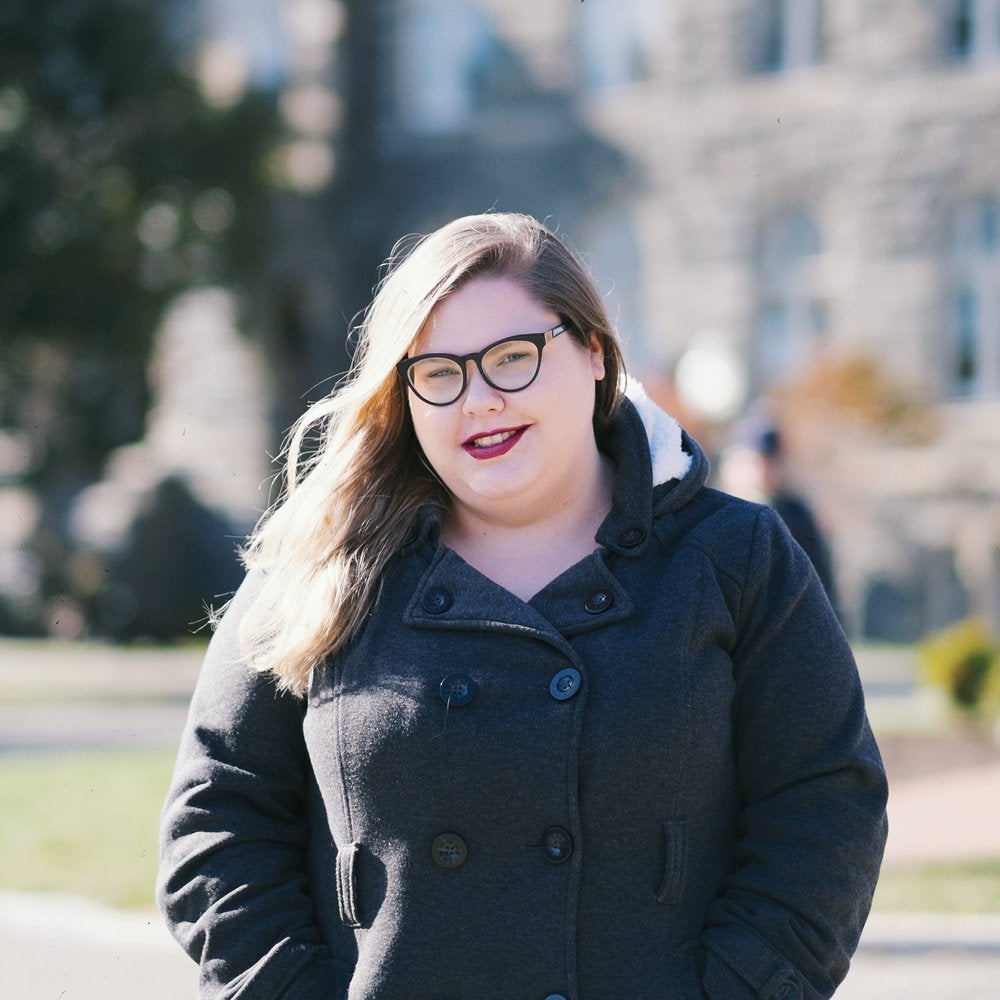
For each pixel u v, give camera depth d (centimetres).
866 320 2834
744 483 996
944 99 2792
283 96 2998
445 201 3178
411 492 322
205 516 3091
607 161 3050
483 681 292
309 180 3206
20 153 2658
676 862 287
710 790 294
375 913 291
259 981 293
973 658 1395
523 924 284
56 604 2844
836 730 302
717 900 295
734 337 2941
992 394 2756
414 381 307
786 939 288
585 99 3105
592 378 316
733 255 2950
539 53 3123
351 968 295
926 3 2805
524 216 320
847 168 2856
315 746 303
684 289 2983
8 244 2639
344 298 3200
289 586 313
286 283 3170
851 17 2862
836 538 2522
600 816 286
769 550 310
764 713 303
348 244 3209
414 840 288
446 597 305
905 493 2577
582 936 285
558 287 307
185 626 2911
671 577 302
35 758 1341
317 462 344
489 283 304
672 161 3002
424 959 284
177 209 2762
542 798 285
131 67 2697
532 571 315
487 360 301
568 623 298
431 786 288
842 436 2556
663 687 290
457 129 3170
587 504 321
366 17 3238
